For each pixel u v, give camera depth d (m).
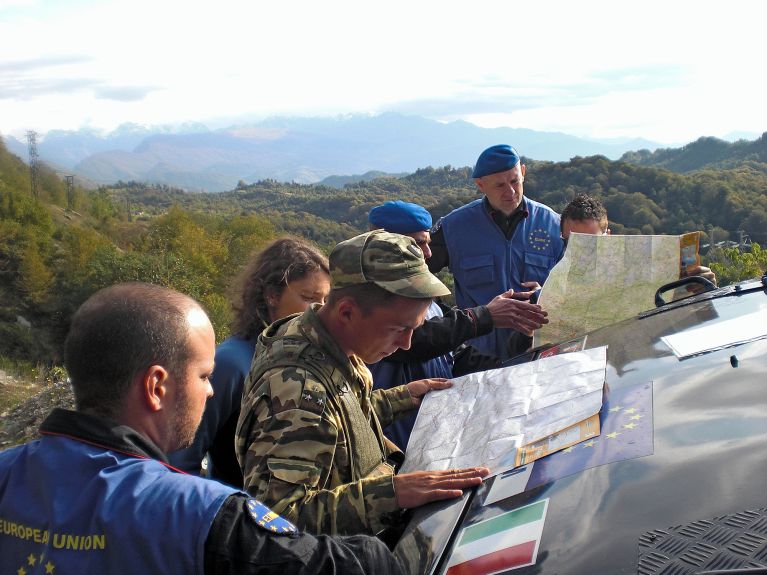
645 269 2.26
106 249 40.44
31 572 1.03
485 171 3.66
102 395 1.14
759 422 1.08
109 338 1.13
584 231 3.29
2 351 33.09
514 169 3.66
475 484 1.31
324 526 1.37
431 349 2.40
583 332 2.33
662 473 1.03
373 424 1.78
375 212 2.92
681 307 1.85
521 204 3.80
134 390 1.15
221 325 19.12
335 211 156.88
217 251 45.91
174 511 1.03
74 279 39.88
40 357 34.19
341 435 1.57
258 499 1.43
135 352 1.13
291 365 1.58
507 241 3.77
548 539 1.00
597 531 0.96
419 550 1.18
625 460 1.11
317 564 1.05
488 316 2.42
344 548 1.11
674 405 1.23
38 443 1.15
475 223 3.83
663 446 1.11
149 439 1.16
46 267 44.22
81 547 1.02
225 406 2.24
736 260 14.70
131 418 1.15
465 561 1.05
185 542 1.00
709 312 1.70
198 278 39.66
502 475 1.29
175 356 1.17
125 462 1.10
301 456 1.46
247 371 2.29
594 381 1.50
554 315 2.37
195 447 2.19
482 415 1.62
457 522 1.20
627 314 2.27
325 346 1.63
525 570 0.96
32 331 37.06
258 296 2.32
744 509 0.89
